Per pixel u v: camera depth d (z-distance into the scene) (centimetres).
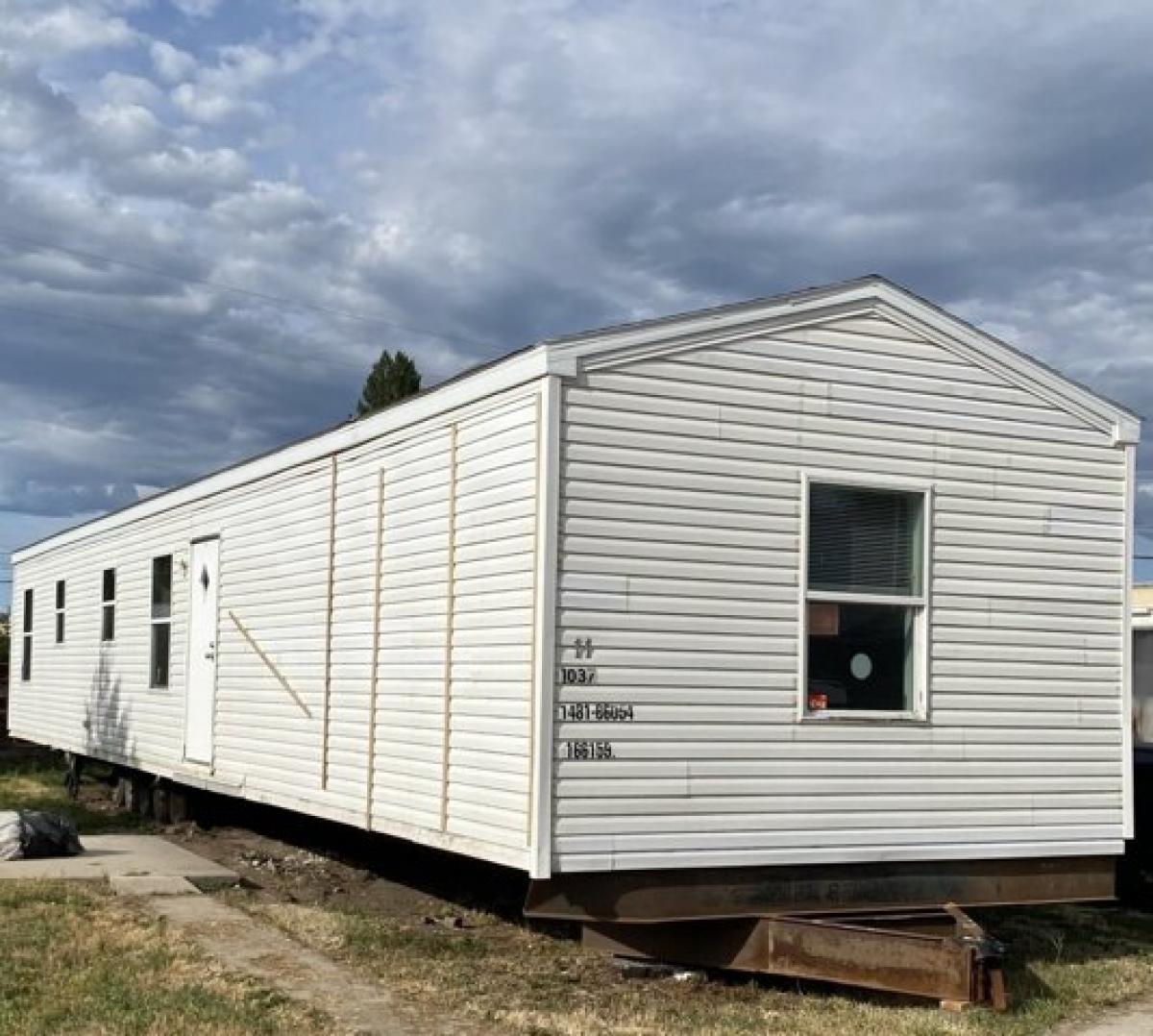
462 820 794
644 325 754
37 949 763
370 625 940
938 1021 682
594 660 729
